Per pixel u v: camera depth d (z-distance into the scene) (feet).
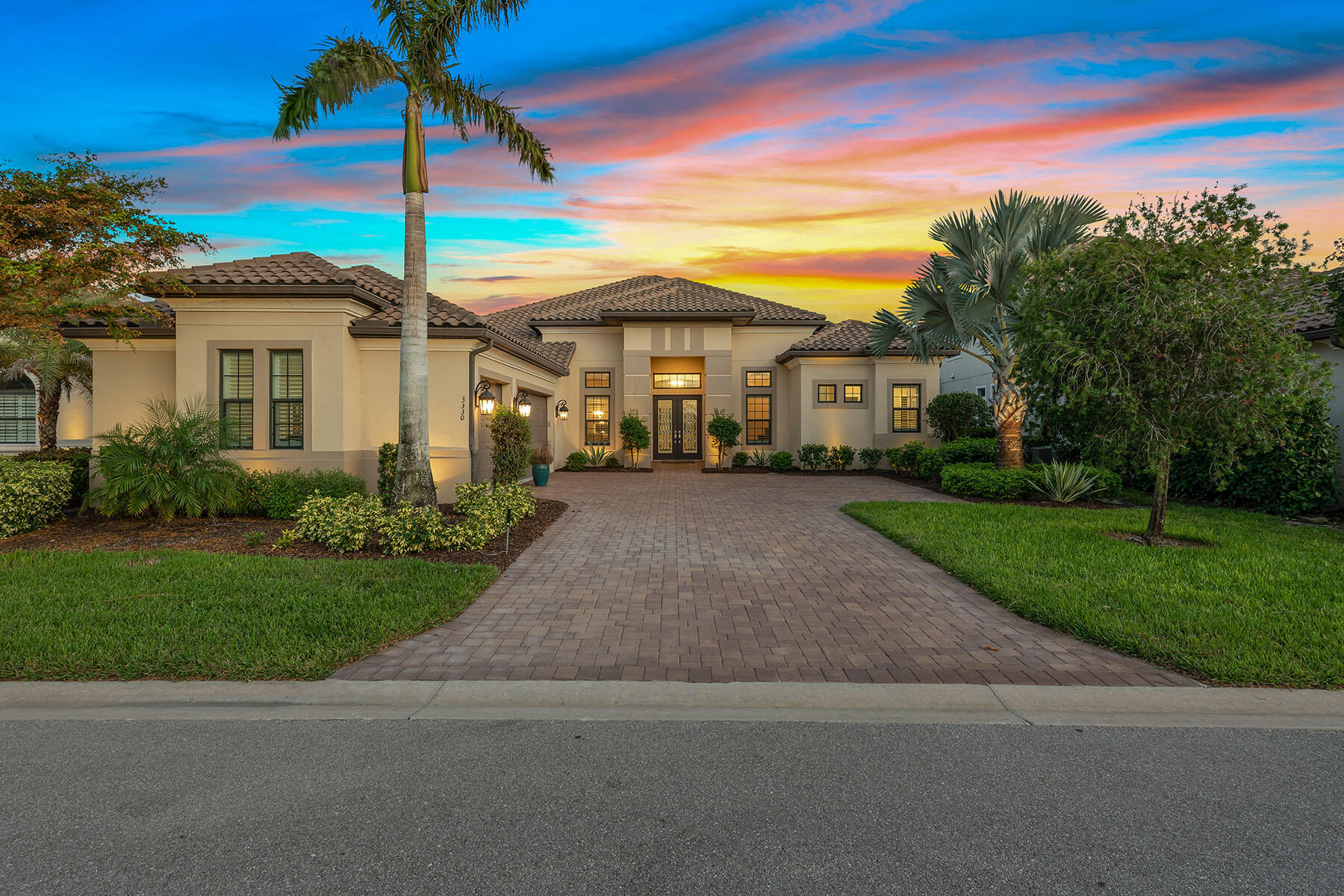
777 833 8.92
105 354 38.86
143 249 32.30
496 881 7.93
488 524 28.58
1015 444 45.39
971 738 11.80
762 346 70.64
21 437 54.60
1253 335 23.85
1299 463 33.53
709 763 10.85
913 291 46.65
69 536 29.73
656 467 68.69
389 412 38.78
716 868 8.16
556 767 10.72
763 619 18.58
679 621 18.39
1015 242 43.34
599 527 33.32
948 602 20.24
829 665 15.21
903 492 48.03
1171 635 16.28
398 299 41.14
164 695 13.42
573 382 69.82
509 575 23.54
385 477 36.45
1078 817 9.33
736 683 14.11
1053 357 27.12
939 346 51.57
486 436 44.39
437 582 21.27
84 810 9.46
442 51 28.19
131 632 16.40
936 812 9.45
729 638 17.03
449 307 42.24
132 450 30.91
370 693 13.60
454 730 12.07
